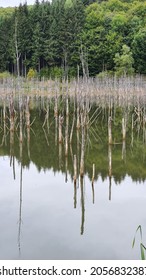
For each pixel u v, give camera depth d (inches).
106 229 590.2
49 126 1583.4
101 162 997.2
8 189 780.0
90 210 668.1
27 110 1360.7
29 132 1437.0
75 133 1433.3
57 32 3774.6
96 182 827.4
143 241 548.4
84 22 3944.4
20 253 508.4
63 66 3654.0
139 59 3614.7
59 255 504.4
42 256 501.0
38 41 3833.7
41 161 1010.1
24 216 639.1
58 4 4397.1
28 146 1195.9
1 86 2618.1
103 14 4296.3
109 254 509.7
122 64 3472.0
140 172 900.0
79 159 1030.4
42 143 1244.5
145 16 4382.4
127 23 4035.4
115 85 2586.1
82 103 1352.1
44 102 2448.3
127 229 589.0
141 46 3597.4
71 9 3971.5
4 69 3954.2
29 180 843.4
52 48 3764.8
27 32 3858.3
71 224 607.2
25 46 3858.3
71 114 1921.8
